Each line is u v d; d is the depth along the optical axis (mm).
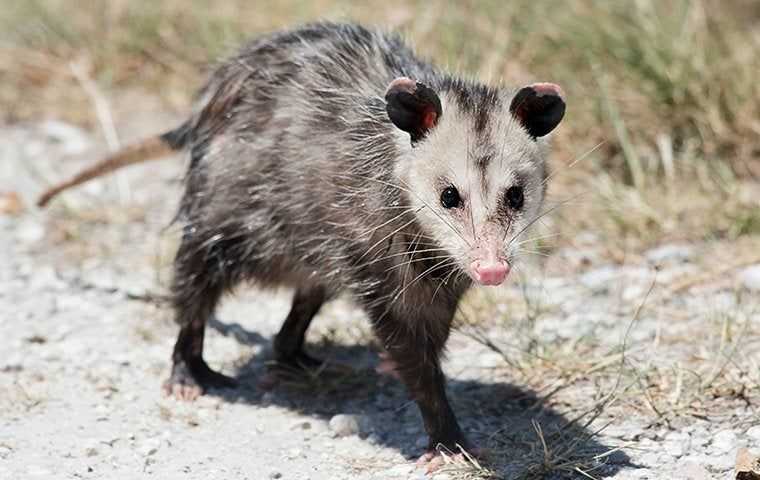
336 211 6324
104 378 7227
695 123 9672
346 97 6512
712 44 10148
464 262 5711
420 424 6602
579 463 5828
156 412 6812
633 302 7863
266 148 6727
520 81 10227
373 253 6168
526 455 6066
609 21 10398
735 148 9555
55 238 9484
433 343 6258
